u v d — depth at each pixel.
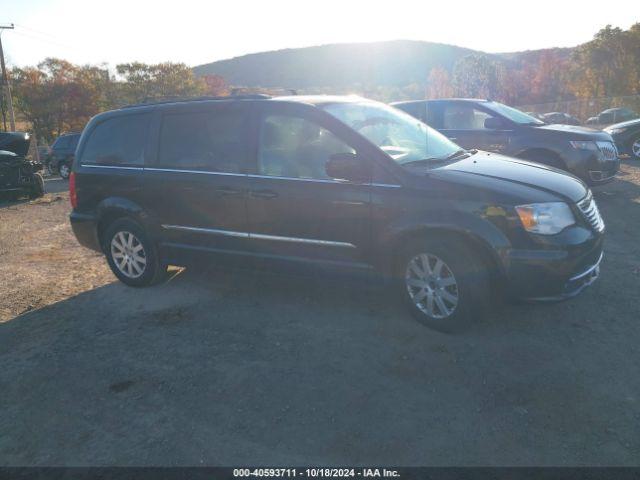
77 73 50.81
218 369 3.73
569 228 3.74
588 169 7.88
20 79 48.72
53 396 3.54
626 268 5.21
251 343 4.09
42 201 12.74
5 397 3.57
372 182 4.02
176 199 4.95
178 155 4.96
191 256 5.05
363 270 4.19
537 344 3.81
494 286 3.85
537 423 2.94
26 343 4.38
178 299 5.10
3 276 6.25
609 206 7.95
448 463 2.68
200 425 3.10
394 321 4.30
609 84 46.22
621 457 2.65
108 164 5.42
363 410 3.15
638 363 3.50
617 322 4.08
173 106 5.07
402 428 2.96
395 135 4.51
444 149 4.72
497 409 3.09
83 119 51.47
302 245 4.39
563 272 3.63
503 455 2.71
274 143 4.44
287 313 4.61
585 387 3.26
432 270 3.96
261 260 4.64
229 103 4.73
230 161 4.64
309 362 3.75
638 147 13.20
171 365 3.83
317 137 4.27
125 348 4.15
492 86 48.78
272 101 4.53
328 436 2.93
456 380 3.41
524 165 4.46
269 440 2.93
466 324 3.90
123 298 5.25
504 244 3.63
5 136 13.09
